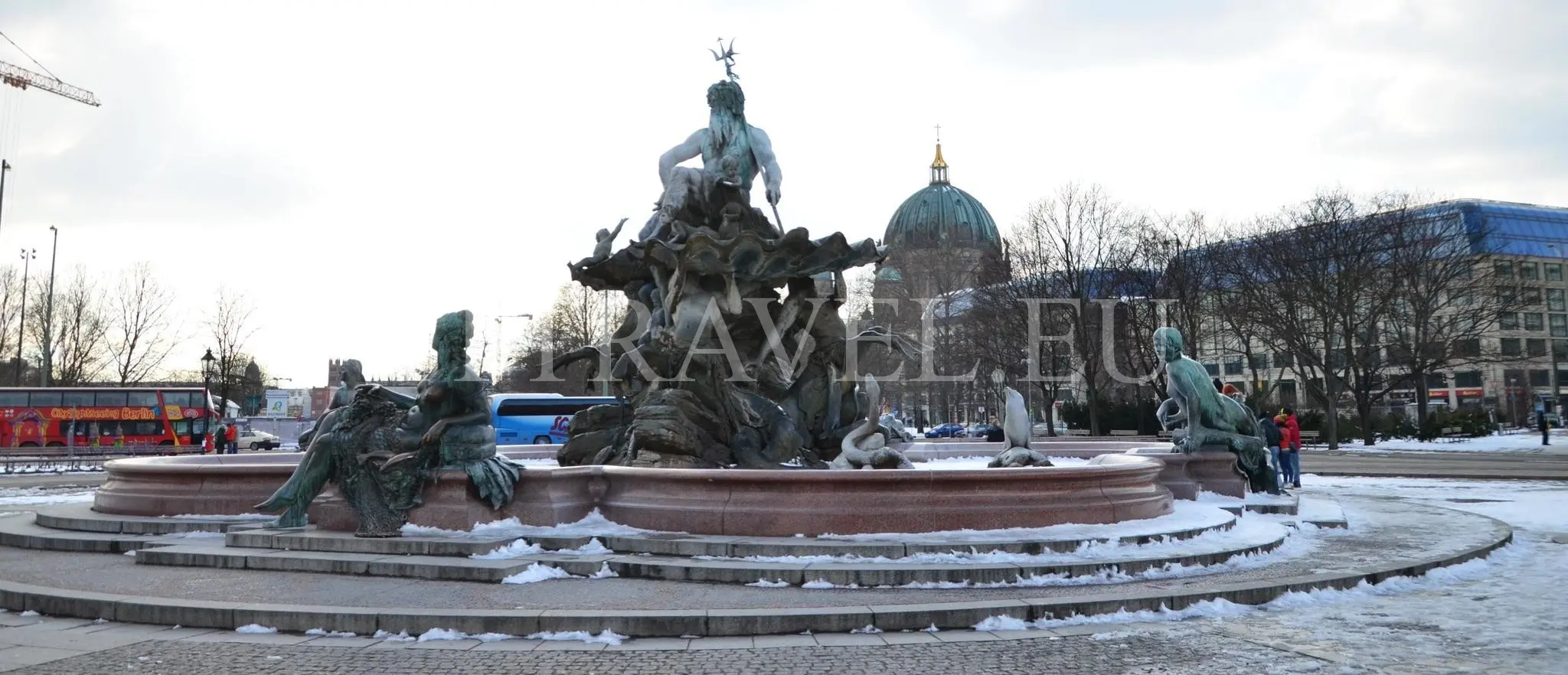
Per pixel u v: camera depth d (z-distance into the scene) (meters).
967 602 9.42
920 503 12.13
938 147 140.88
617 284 19.17
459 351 13.11
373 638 8.84
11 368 85.31
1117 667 7.73
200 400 50.84
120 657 8.13
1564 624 9.17
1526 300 63.19
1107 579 10.73
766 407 17.28
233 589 10.41
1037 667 7.73
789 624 8.88
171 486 15.48
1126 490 13.41
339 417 13.11
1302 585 10.48
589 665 7.85
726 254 17.25
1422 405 64.12
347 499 12.61
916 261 88.44
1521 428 88.88
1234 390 23.14
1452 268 59.44
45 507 20.41
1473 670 7.61
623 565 11.05
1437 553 12.75
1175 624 9.20
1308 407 76.88
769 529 11.91
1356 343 68.38
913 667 7.73
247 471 15.30
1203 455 18.36
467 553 11.51
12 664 7.91
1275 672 7.58
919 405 83.75
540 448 26.91
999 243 75.94
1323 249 58.12
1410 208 60.25
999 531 12.02
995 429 70.88
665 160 18.50
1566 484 27.34
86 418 49.56
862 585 10.41
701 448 16.64
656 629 8.79
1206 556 11.54
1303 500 20.33
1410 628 9.02
